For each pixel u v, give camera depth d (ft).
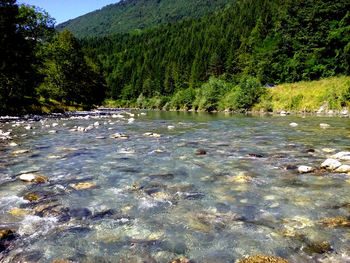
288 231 9.27
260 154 22.66
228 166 18.67
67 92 136.46
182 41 458.09
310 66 142.51
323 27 140.67
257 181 15.11
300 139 31.01
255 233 9.17
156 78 367.25
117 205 11.79
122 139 32.17
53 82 129.08
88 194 13.20
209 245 8.46
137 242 8.69
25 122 57.47
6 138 32.48
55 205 11.72
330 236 8.86
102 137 33.71
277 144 27.78
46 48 122.42
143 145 27.76
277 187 14.03
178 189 13.91
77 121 61.82
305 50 151.53
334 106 82.23
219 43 315.58
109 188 14.12
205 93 171.32
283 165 18.66
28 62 91.35
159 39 587.68
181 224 9.95
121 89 395.55
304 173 16.53
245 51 257.14
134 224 9.98
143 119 72.23
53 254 7.98
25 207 11.48
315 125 47.52
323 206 11.41
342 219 10.07
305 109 92.27
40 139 32.14
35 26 111.86
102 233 9.30
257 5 395.75
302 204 11.67
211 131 41.04
